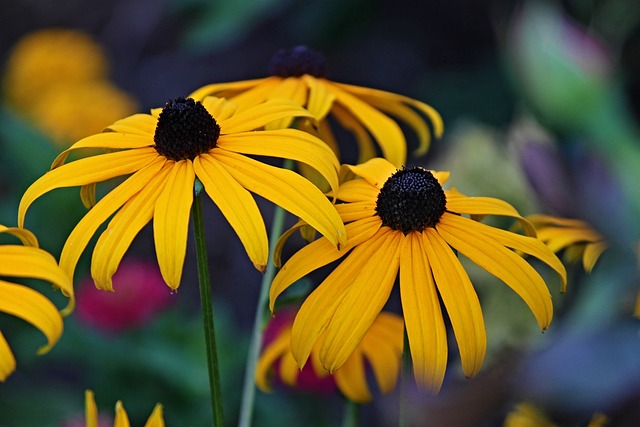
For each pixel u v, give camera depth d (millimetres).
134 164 457
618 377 371
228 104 489
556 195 407
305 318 436
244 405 506
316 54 544
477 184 631
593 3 635
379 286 440
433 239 450
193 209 452
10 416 744
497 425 421
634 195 398
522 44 419
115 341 746
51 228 854
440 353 427
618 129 413
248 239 435
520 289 439
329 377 653
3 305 412
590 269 459
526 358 378
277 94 528
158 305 742
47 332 413
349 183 477
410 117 543
